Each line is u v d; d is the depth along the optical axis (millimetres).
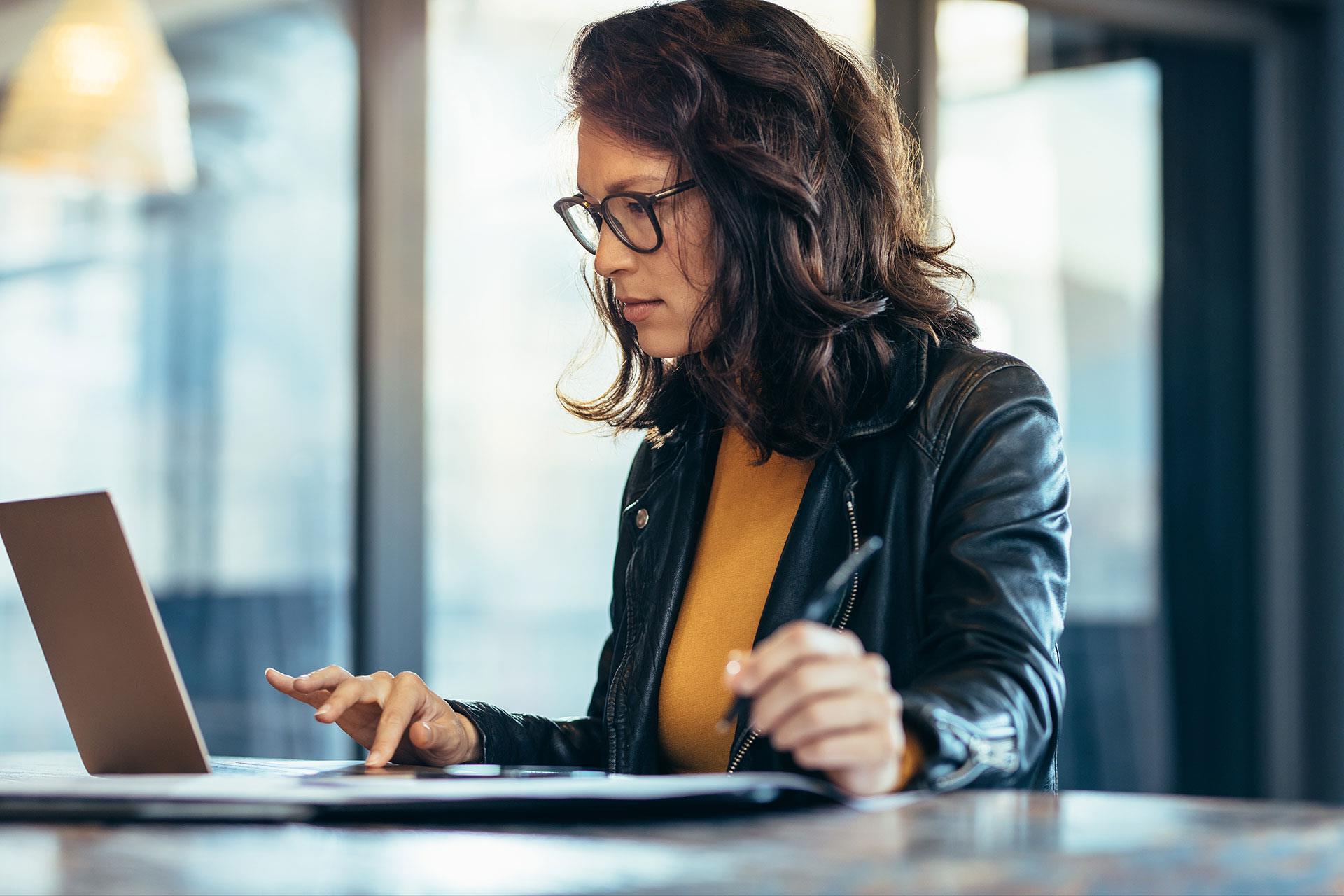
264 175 2768
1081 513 3346
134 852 646
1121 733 3369
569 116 1367
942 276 1382
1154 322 3418
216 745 2723
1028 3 3248
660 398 1438
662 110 1230
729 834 668
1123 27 3395
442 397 2857
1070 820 691
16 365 2609
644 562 1400
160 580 2695
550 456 2930
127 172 2684
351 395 2820
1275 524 3539
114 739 999
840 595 1194
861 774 760
